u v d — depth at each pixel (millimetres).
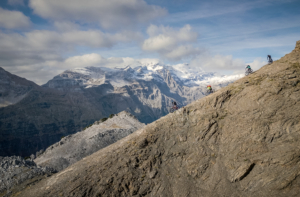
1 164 44594
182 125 39000
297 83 33406
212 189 30953
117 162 35719
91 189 32656
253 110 34531
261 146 31281
